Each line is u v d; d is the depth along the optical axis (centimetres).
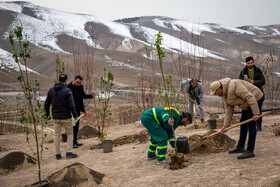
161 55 428
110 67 11275
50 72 10750
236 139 548
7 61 12119
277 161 364
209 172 357
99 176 400
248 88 415
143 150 556
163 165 429
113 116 1433
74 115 562
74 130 687
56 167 502
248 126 408
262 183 294
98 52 16438
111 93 3878
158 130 439
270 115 938
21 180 438
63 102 556
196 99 846
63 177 380
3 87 7112
